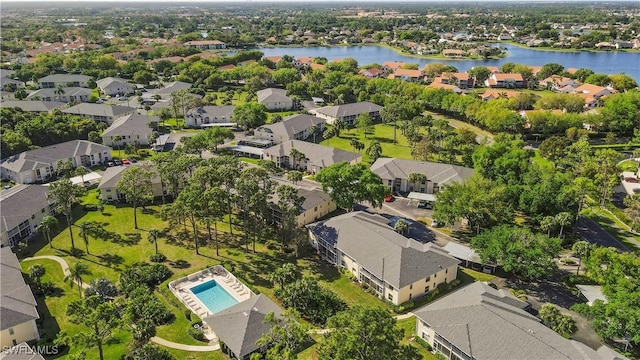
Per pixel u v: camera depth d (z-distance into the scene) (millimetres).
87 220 101938
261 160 133125
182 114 185500
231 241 94500
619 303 61688
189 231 98125
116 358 61531
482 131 171000
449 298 69250
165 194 113688
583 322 69000
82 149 133250
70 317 61906
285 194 88500
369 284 79062
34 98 195625
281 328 60031
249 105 170750
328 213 105312
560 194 94188
